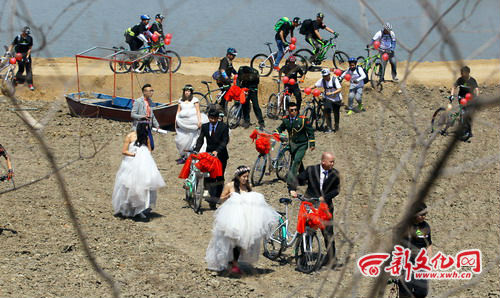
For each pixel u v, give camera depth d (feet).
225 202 46.85
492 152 73.20
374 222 15.31
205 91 122.72
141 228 58.18
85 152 84.28
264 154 73.26
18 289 40.98
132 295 41.45
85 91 111.45
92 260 11.81
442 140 79.36
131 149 60.70
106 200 67.10
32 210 60.85
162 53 117.50
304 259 48.93
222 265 46.75
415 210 10.74
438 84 105.40
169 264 48.21
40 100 106.73
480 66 112.27
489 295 46.03
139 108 75.20
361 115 96.94
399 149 75.15
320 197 47.21
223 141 66.18
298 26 122.21
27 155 82.33
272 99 107.65
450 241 56.70
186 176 65.00
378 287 11.87
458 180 70.28
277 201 67.77
